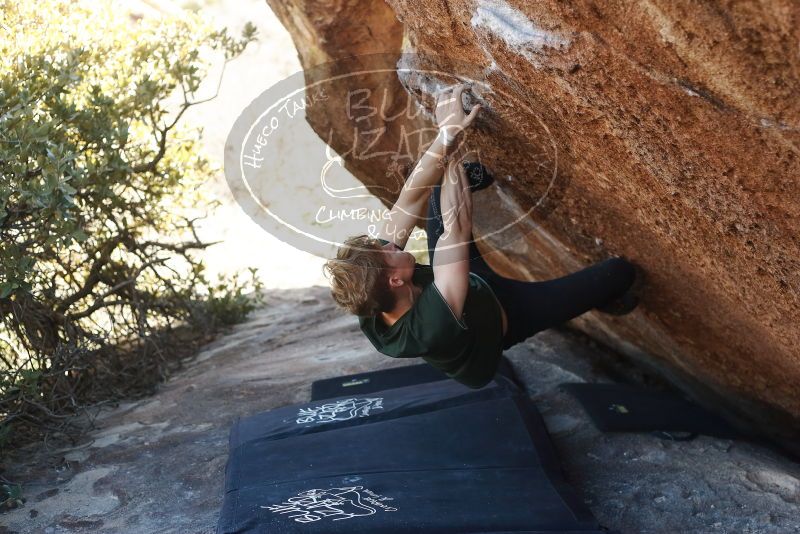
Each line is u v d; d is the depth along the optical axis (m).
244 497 2.90
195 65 5.33
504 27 1.94
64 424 4.01
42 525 3.16
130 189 5.32
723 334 3.24
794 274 2.09
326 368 4.63
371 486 2.92
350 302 2.44
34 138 3.52
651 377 4.95
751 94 1.54
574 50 1.81
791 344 2.61
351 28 3.33
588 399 3.92
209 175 5.70
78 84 4.27
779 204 1.83
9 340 4.56
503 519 2.63
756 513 2.95
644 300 3.45
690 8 1.45
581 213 2.90
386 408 3.64
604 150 2.19
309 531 2.59
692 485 3.17
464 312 2.54
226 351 5.31
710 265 2.45
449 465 3.07
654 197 2.27
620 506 3.05
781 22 1.34
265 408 4.15
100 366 4.62
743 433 3.83
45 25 4.50
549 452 3.19
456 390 3.76
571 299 2.88
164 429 3.99
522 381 4.30
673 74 1.65
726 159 1.80
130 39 4.98
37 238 3.84
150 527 3.09
